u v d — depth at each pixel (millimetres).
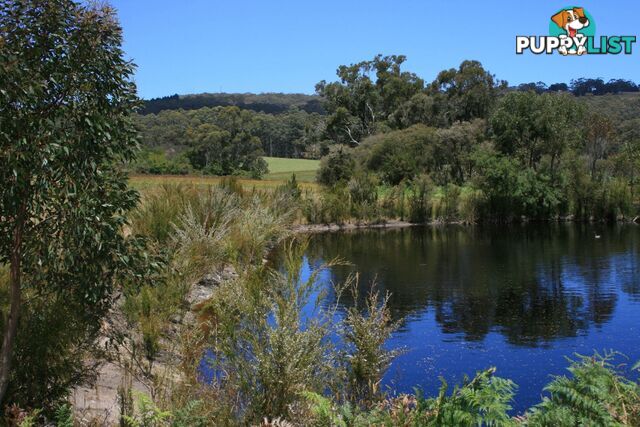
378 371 5387
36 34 4020
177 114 106000
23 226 4266
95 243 4246
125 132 4500
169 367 5223
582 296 15414
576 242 28375
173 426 3383
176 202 15180
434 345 10633
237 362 4656
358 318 5570
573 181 42531
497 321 12625
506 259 22469
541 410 3287
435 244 28000
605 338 11328
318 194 39656
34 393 4410
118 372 5980
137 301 7758
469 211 40750
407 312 13422
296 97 191000
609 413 3086
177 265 10023
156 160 64438
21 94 3787
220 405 4352
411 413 3215
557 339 11227
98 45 4180
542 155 44625
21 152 3770
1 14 3957
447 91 71562
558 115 43406
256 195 23531
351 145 78688
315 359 4879
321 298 5402
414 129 55656
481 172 42812
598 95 107750
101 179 4359
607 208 41406
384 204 40625
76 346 5039
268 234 16516
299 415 4289
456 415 2873
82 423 4270
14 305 4211
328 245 27547
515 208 41312
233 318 5031
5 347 4148
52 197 4082
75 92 4129
